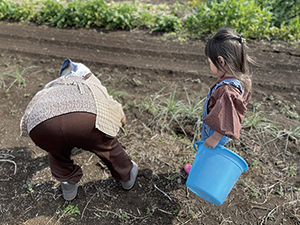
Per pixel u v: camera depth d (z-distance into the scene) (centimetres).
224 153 203
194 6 590
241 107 174
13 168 284
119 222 238
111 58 462
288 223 235
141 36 524
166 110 346
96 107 182
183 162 287
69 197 248
